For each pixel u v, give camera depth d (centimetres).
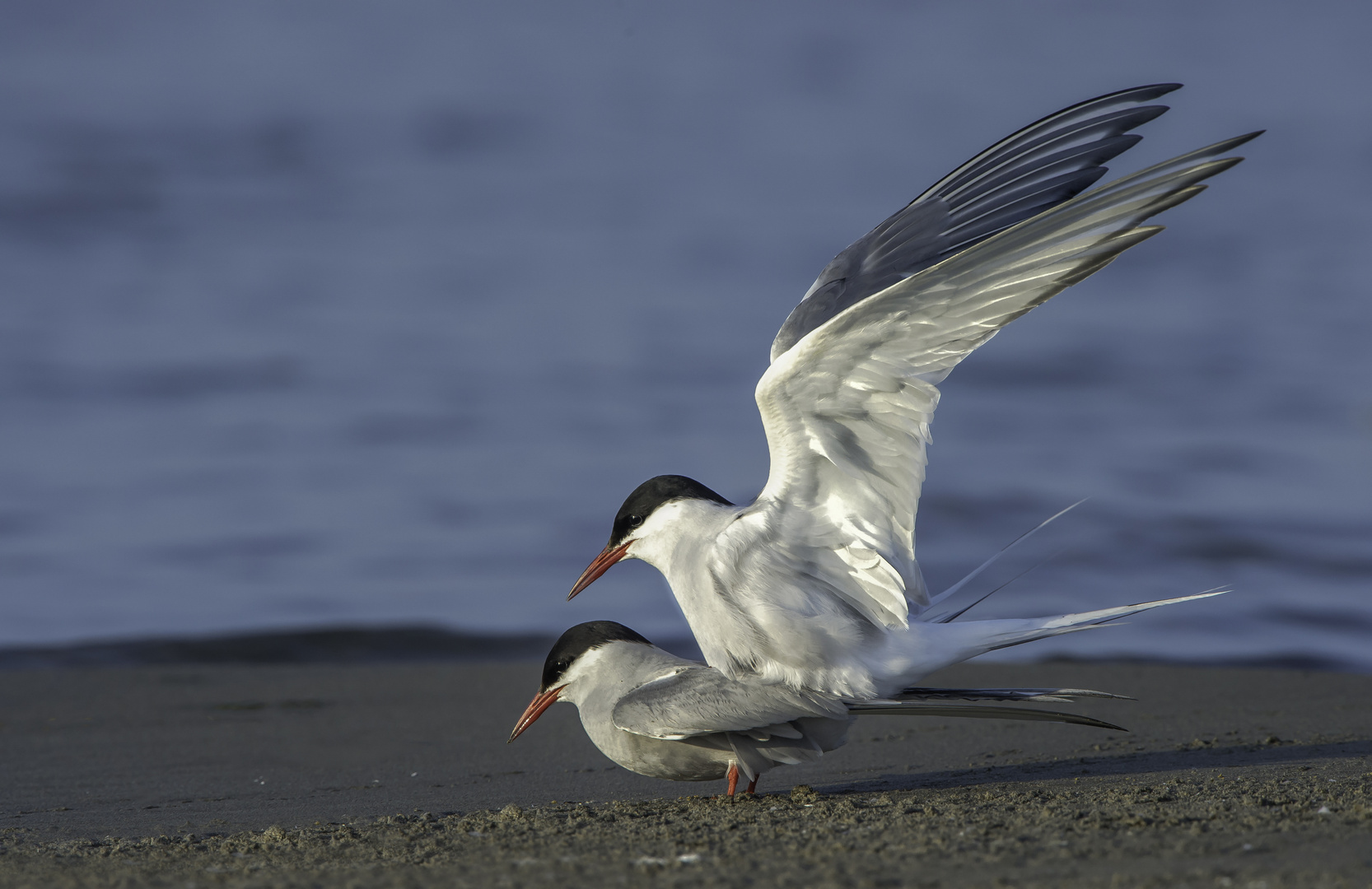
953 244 737
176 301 2183
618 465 1628
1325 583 1305
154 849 615
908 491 625
